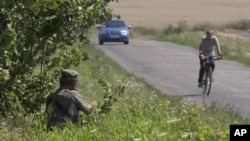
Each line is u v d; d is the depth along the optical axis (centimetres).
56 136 2177
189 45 12100
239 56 9262
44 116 2420
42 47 2514
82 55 2703
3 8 2369
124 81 5147
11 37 2305
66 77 2441
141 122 2489
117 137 2203
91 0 2589
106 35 11706
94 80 4947
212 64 5325
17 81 2511
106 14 2634
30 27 2442
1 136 2217
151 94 4353
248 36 15700
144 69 7319
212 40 5353
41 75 2603
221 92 5522
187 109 3347
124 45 11669
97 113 2545
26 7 2391
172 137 2217
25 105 2609
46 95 2620
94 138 2191
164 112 2955
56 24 2475
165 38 14200
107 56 8919
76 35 2608
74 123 2395
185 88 5703
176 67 7675
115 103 3081
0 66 2425
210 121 3052
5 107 2477
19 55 2470
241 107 4662
